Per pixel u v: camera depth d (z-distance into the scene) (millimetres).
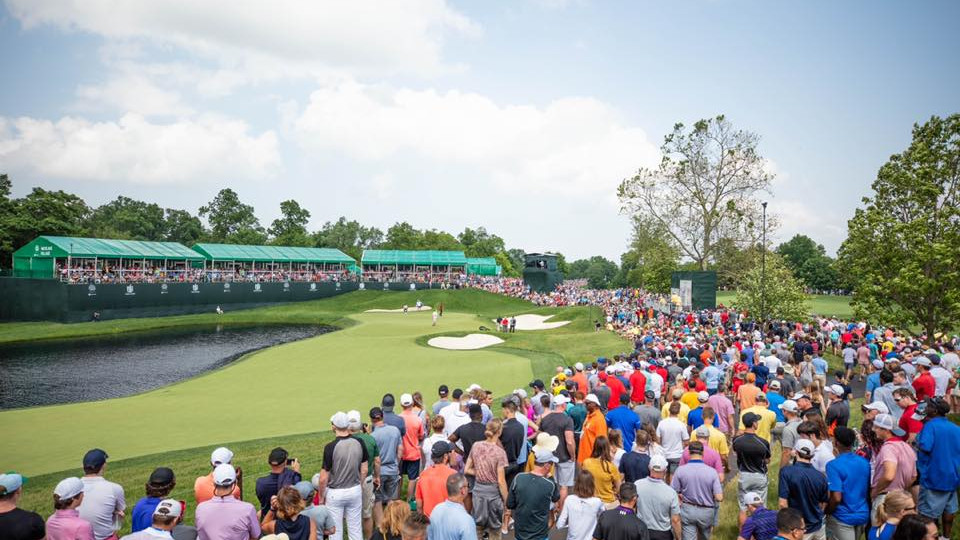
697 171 57531
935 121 30953
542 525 7930
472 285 92062
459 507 6969
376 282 88438
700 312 43781
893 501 6703
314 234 147500
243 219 167750
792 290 42531
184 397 26484
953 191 30750
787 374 17312
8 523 6480
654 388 15875
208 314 70938
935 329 30031
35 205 84625
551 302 79875
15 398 29859
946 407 8398
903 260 30750
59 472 16016
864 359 23516
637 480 8148
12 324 59875
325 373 31969
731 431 13148
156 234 156250
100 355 45125
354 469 9125
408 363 35031
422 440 11703
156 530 6664
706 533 8453
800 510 7617
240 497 8680
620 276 191000
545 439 8250
